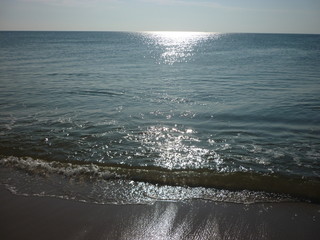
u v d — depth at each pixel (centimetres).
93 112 1268
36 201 576
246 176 695
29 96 1551
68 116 1203
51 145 886
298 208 558
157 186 645
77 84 1923
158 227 502
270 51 5347
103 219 521
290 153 844
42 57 3728
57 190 620
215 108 1341
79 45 6919
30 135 966
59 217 525
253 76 2305
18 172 702
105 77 2247
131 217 529
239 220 521
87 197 595
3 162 755
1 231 486
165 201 583
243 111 1285
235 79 2170
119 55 4434
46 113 1242
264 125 1104
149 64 3238
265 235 482
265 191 625
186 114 1250
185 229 497
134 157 817
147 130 1047
